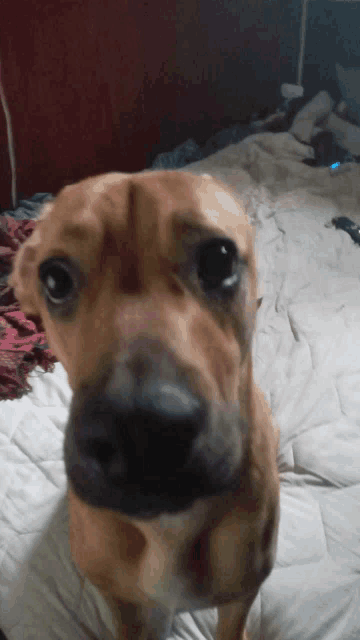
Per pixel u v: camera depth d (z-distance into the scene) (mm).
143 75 2207
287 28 2492
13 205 2137
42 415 1142
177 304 426
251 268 521
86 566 647
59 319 475
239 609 737
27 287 655
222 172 2037
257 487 577
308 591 832
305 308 1410
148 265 429
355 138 2297
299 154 2166
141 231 425
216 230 440
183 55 2275
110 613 821
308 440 1070
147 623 744
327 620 804
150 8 2094
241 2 2305
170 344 382
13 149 2043
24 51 1913
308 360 1258
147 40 2148
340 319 1370
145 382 354
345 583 843
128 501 380
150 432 344
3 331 1338
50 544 900
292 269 1541
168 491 374
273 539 655
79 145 2182
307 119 2312
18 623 825
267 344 1332
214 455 390
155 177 464
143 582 622
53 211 482
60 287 464
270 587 839
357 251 1650
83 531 620
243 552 603
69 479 407
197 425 364
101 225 429
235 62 2447
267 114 2549
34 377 1257
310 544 896
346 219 1747
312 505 960
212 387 397
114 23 2041
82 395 377
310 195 1905
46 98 2025
